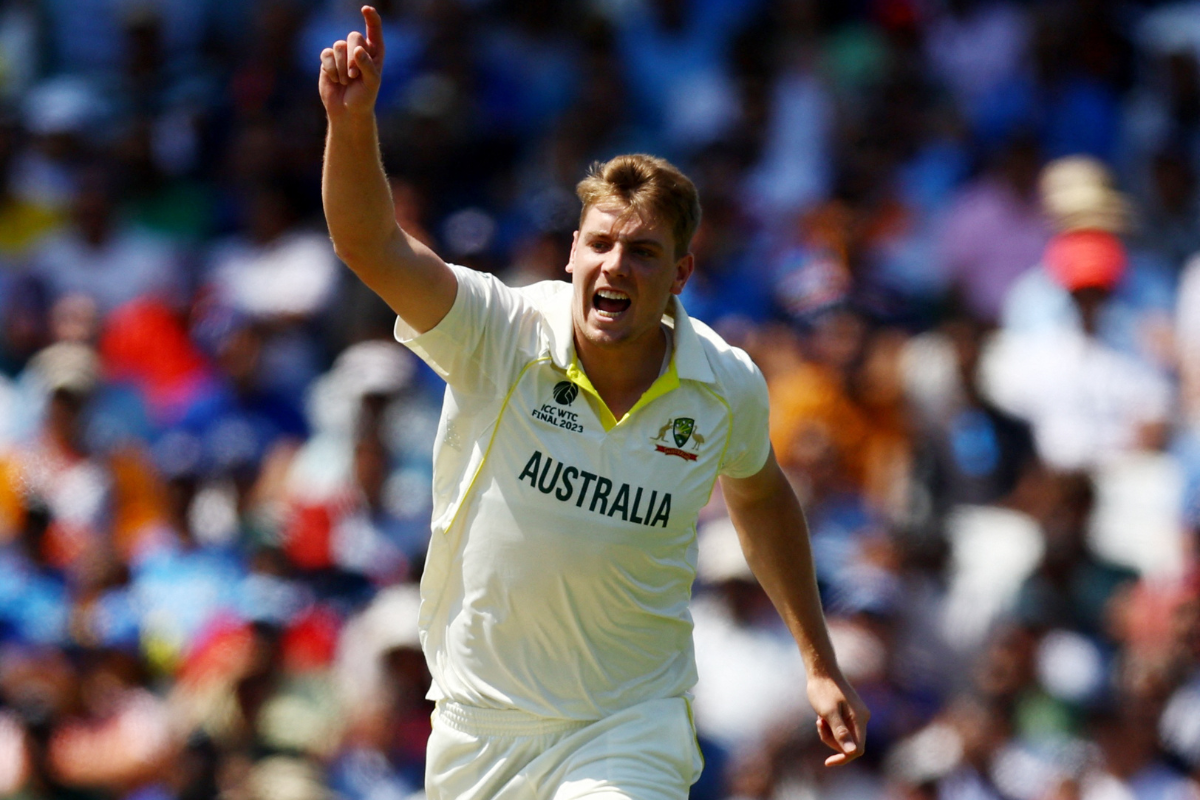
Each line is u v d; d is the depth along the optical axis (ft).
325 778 84.12
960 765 84.58
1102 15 128.57
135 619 92.99
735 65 130.93
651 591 42.63
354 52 38.09
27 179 127.03
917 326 110.32
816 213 113.39
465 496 42.39
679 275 42.73
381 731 84.33
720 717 86.89
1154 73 127.85
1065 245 106.93
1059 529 92.94
